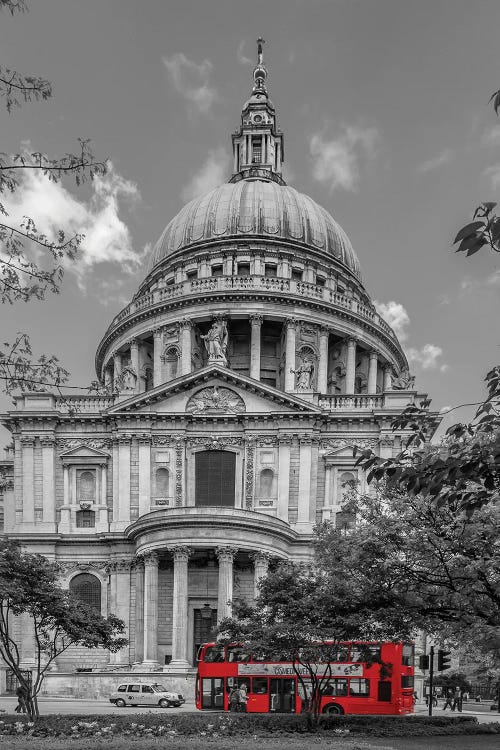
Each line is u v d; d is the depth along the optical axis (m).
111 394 83.62
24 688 39.78
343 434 77.69
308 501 75.06
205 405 77.75
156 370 97.44
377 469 18.77
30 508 76.88
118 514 76.00
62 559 76.19
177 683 63.72
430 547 31.77
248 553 69.38
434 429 31.48
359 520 40.31
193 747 26.50
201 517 67.75
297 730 37.16
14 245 15.48
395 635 38.94
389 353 107.44
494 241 12.58
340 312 98.81
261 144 122.69
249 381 77.00
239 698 47.25
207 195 115.19
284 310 96.75
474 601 30.12
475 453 17.80
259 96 124.62
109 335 106.25
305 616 37.94
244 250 104.38
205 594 72.94
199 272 104.94
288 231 108.62
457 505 29.30
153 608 68.81
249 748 26.33
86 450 78.50
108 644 45.62
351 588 35.88
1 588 39.81
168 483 76.50
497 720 53.22
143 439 77.06
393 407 77.88
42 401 78.69
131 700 57.72
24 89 14.48
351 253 116.31
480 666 67.75
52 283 16.11
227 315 96.00
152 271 114.00
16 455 78.44
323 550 39.34
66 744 27.62
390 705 45.75
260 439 76.88
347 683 46.41
